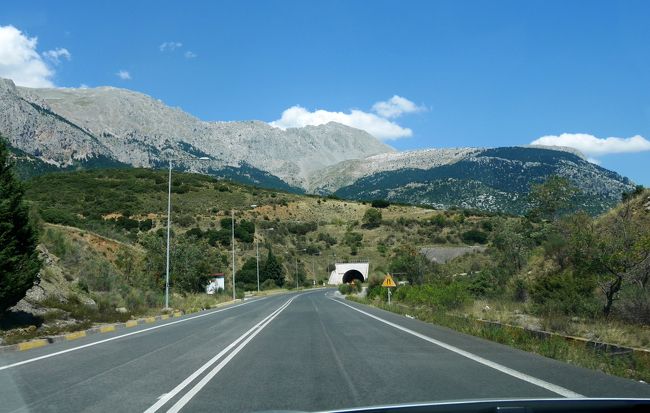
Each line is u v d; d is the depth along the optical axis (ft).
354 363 42.39
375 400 28.66
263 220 425.28
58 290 96.22
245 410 27.32
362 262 378.94
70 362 45.39
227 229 361.51
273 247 389.80
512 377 35.27
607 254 68.69
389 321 86.69
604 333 54.34
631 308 65.46
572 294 74.90
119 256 165.58
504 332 57.16
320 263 402.72
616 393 29.50
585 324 63.46
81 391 32.94
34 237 69.15
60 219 185.16
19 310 76.38
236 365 42.45
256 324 84.64
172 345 57.41
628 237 68.80
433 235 392.06
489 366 40.06
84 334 71.77
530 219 130.11
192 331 74.64
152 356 48.60
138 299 123.13
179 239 196.24
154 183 430.20
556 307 74.13
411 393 30.37
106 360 46.42
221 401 29.63
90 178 415.23
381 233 430.20
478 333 62.90
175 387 33.83
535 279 102.58
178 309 135.23
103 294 117.08
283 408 27.30
